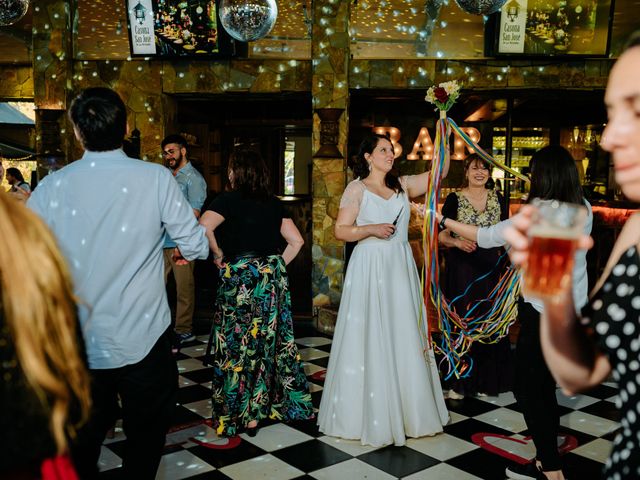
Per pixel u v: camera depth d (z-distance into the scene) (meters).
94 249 2.00
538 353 2.49
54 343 0.88
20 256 0.85
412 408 3.11
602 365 1.05
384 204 3.14
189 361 4.66
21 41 6.38
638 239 1.01
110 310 2.01
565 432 3.27
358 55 6.06
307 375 4.27
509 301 3.39
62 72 6.04
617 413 3.56
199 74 6.13
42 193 2.05
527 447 3.04
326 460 2.89
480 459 2.90
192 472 2.77
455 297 3.77
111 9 6.12
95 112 2.02
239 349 3.18
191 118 9.23
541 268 0.91
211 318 6.01
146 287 2.08
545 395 2.53
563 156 2.45
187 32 5.83
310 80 6.09
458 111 8.98
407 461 2.88
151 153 6.21
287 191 10.70
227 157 10.37
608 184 8.65
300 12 6.05
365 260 3.13
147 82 6.16
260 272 3.21
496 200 3.88
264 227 3.22
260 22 3.52
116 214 2.02
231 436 3.19
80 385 0.93
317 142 5.99
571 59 5.80
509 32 5.64
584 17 5.58
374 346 3.05
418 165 9.38
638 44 0.92
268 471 2.78
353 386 3.12
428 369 3.24
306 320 5.94
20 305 0.84
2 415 0.82
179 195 2.19
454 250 3.83
